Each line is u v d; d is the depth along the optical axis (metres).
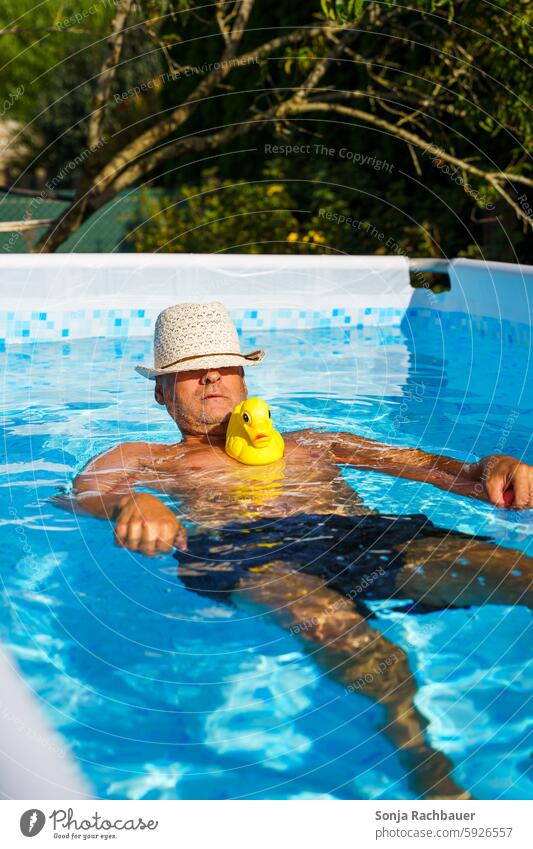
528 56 6.93
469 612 1.97
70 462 3.05
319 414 3.77
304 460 2.87
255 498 2.52
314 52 7.66
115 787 1.53
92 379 4.39
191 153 11.95
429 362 4.97
